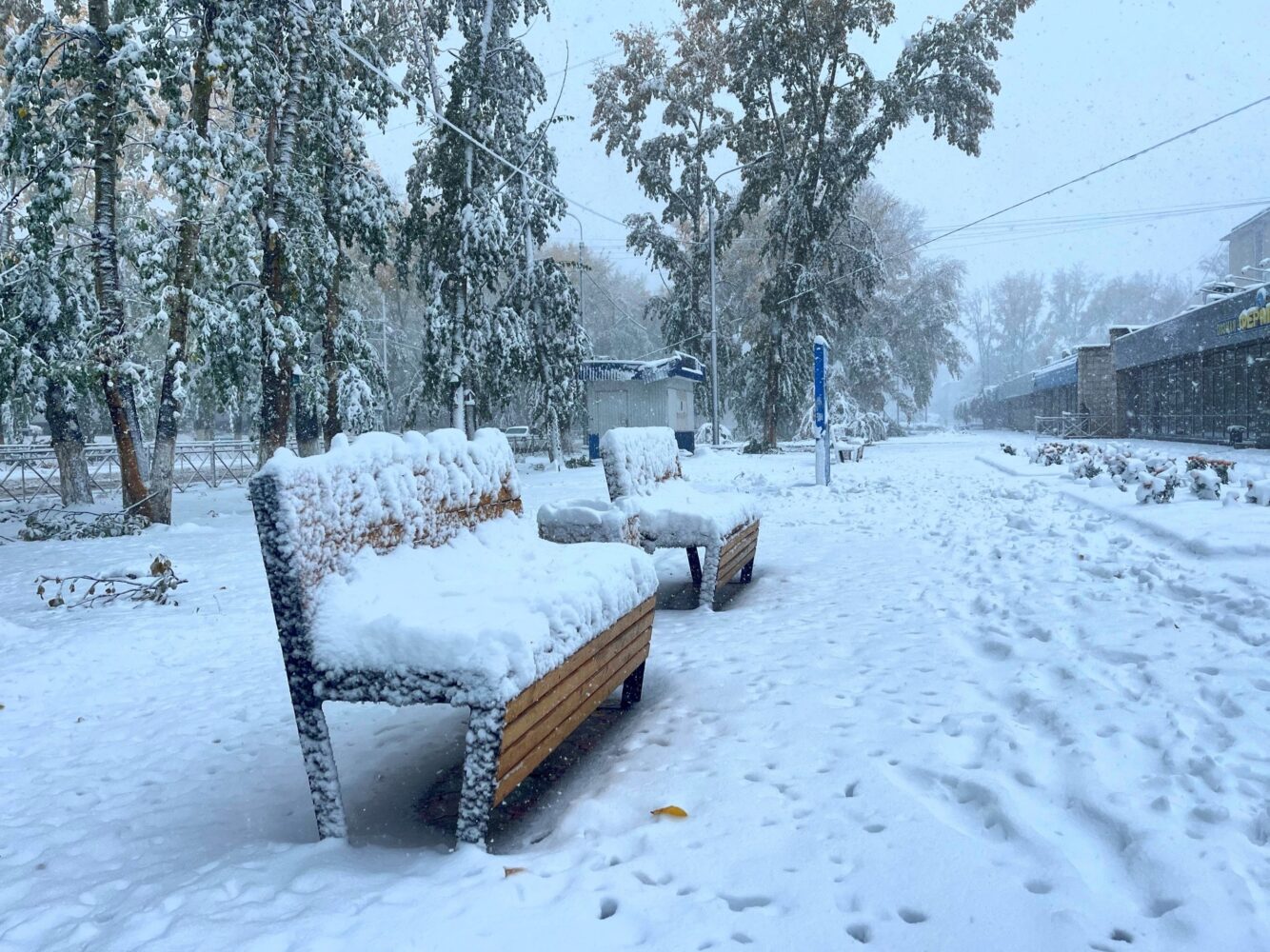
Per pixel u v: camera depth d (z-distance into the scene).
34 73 13.67
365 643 2.48
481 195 23.36
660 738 3.38
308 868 2.40
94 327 16.67
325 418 21.11
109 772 3.54
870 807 2.54
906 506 11.51
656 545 5.66
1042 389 51.66
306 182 17.44
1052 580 5.71
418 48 24.19
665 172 36.94
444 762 3.43
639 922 2.02
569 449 35.06
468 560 3.39
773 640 4.80
